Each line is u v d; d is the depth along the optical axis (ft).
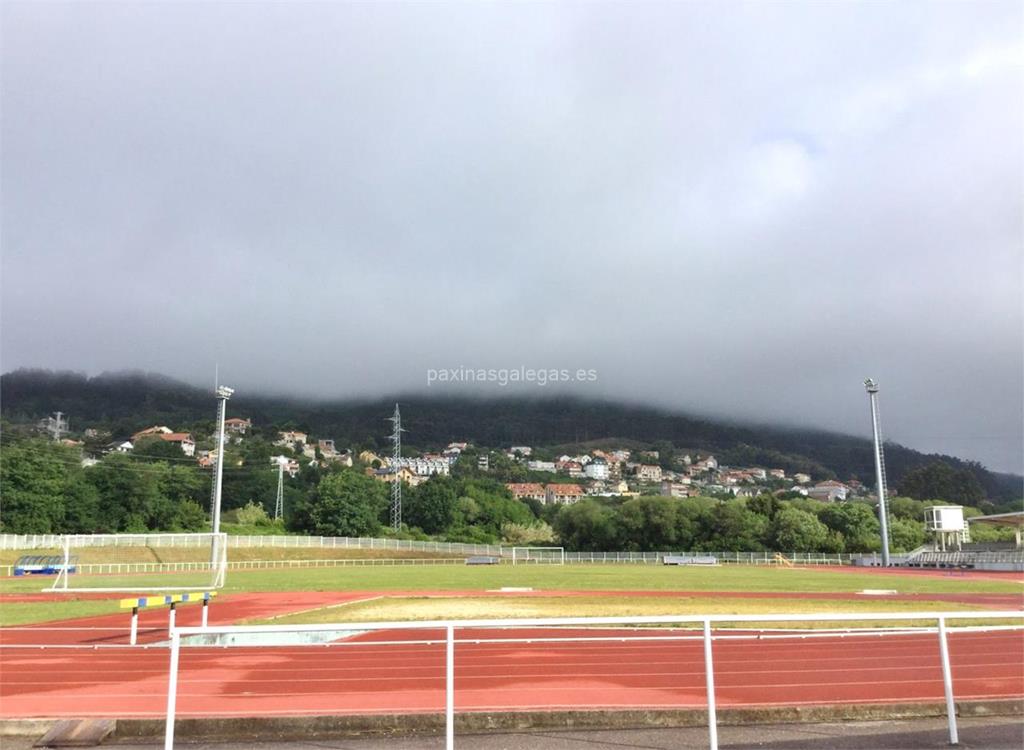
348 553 303.27
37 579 169.99
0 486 298.15
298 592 125.08
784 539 323.37
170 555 229.45
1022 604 99.71
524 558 300.20
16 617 83.15
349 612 84.43
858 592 121.70
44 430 637.30
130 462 367.86
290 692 39.06
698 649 51.65
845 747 29.30
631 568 241.55
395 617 79.82
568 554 303.27
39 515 303.27
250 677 43.19
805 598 106.52
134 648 54.85
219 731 32.55
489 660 47.98
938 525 287.69
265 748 30.12
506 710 33.60
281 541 297.94
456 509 416.26
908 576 184.85
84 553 217.15
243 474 422.82
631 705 35.37
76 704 37.11
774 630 56.03
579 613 82.07
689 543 338.54
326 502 363.15
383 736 31.89
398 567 248.93
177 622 77.05
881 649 51.83
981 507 621.72
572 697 37.45
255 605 99.55
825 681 41.14
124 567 208.44
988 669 44.80
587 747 29.68
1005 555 244.01
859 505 342.64
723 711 33.76
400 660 48.21
